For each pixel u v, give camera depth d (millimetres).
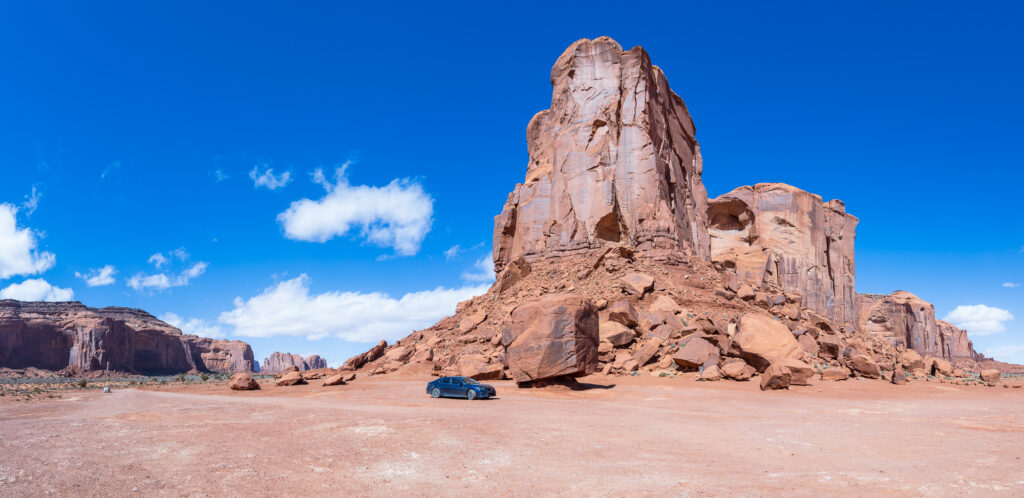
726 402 26656
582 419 19484
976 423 18672
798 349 39750
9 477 10344
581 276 61031
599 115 73062
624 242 68562
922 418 20344
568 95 76500
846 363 42438
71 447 13625
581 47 77250
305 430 16375
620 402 26453
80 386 64125
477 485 9953
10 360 163750
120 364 179625
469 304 71125
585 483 10031
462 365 41312
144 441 14516
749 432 16562
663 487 9695
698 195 85062
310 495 9320
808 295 92500
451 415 20156
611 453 12930
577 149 72750
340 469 11234
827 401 27594
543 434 15688
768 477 10430
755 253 93062
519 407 23812
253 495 9305
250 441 14492
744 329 41688
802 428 17500
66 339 174000
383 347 60250
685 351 40281
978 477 10172
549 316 32969
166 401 29828
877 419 20078
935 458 12125
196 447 13609
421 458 12305
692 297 53656
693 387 33969
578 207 70625
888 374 42250
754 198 96438
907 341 153250
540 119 84938
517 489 9648
